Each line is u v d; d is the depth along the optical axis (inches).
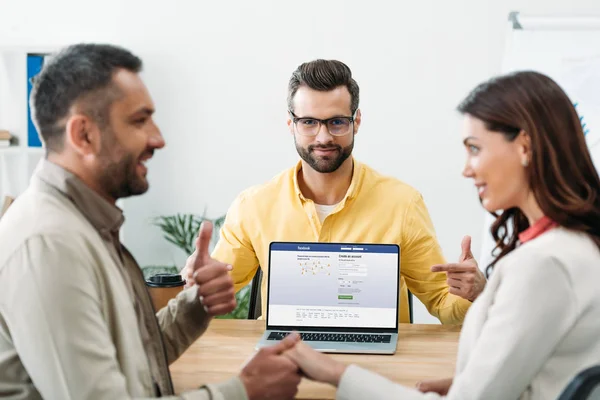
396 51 164.2
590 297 54.7
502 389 55.1
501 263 58.1
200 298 74.7
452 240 166.7
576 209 56.2
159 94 169.5
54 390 55.5
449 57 163.3
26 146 157.1
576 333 54.9
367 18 164.1
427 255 97.6
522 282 55.0
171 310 75.5
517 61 150.5
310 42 165.9
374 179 100.3
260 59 167.0
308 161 95.3
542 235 57.7
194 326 74.9
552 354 55.7
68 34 170.4
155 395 63.1
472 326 59.5
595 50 147.0
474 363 56.1
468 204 165.3
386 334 84.6
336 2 164.4
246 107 168.4
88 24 169.8
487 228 153.4
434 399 59.5
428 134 165.2
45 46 154.9
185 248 166.1
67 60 60.1
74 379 55.0
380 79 165.0
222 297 74.2
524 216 64.0
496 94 58.1
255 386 63.1
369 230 97.8
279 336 83.7
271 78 167.3
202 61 168.2
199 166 170.6
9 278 55.9
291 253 86.2
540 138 56.7
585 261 55.3
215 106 169.0
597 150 145.9
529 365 54.9
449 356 79.0
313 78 93.0
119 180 61.6
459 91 163.9
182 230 167.3
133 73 61.3
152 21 168.4
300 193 98.3
